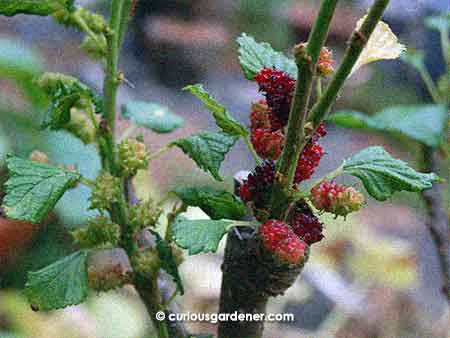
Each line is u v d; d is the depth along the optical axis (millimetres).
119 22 383
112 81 382
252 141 344
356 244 918
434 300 1056
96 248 385
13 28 1442
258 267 339
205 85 1726
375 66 1638
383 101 1618
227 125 355
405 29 1287
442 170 640
